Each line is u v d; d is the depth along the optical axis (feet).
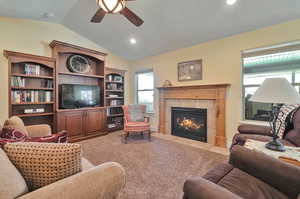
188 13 9.05
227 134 10.50
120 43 13.85
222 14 8.60
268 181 3.67
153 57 15.07
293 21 8.05
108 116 14.87
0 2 8.25
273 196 3.25
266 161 3.81
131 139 12.28
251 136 6.76
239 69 9.97
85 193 2.53
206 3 8.14
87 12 10.37
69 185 2.52
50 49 11.60
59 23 11.96
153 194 5.53
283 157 4.45
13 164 2.75
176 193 5.58
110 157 8.70
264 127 7.46
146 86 16.05
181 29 10.53
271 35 8.71
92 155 8.98
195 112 12.13
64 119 11.14
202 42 11.53
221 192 2.52
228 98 10.46
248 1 7.55
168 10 9.16
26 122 10.57
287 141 6.28
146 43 13.19
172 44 12.53
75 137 11.69
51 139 5.13
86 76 13.21
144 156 8.84
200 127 11.87
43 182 2.81
